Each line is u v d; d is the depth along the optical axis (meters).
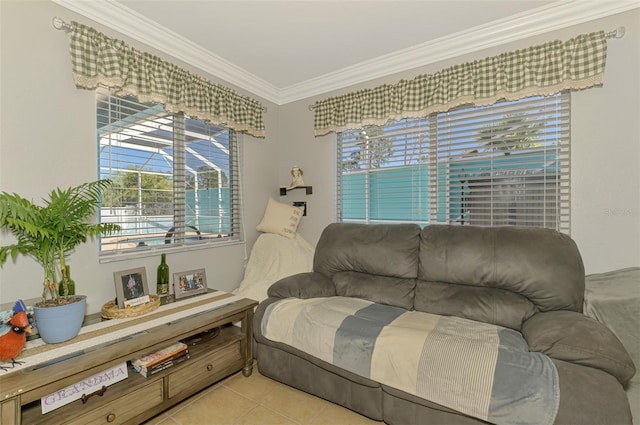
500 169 2.18
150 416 1.46
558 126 1.98
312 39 2.24
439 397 1.28
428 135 2.46
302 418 1.57
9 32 1.50
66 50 1.69
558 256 1.61
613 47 1.79
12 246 1.35
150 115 2.17
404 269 2.04
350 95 2.70
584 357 1.14
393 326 1.58
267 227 2.92
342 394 1.61
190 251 2.41
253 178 2.99
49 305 1.37
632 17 1.75
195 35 2.18
